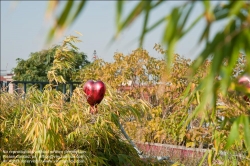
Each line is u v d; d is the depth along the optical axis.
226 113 2.21
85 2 0.68
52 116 2.53
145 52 6.65
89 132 2.81
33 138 2.51
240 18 0.78
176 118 4.39
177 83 5.71
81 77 7.02
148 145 5.42
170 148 5.16
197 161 4.51
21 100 2.96
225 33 0.73
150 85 6.70
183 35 0.76
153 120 5.57
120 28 0.69
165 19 0.75
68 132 2.90
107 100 3.10
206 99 0.80
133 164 3.08
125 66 6.85
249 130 1.30
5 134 2.74
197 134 3.89
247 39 0.74
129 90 6.71
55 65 3.49
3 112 2.85
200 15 0.77
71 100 3.10
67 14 0.68
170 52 0.73
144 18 0.75
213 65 0.77
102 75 7.10
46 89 3.31
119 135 3.31
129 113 3.29
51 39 0.68
